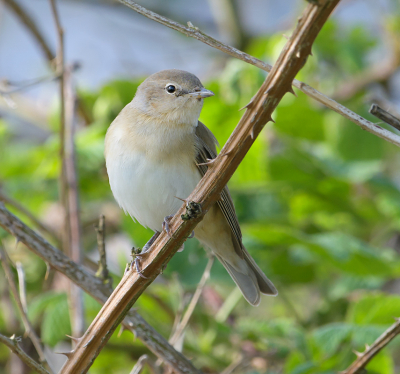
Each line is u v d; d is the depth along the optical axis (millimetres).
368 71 12516
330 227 11047
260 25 16328
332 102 5359
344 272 9992
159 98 8242
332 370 8109
